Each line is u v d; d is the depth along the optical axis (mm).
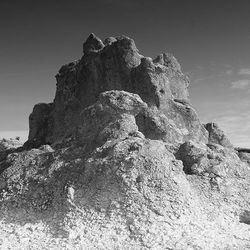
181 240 22469
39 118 46562
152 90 36750
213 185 29422
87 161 28625
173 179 26734
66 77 43750
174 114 37281
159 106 36469
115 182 26344
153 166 26953
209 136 41250
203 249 21656
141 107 34531
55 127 42531
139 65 38062
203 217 25688
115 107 34000
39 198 28109
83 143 33094
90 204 25781
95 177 27344
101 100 34750
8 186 30094
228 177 30750
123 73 38781
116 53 39469
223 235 24000
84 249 22266
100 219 24531
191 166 30656
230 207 27938
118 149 28438
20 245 23375
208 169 30547
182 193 26234
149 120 33938
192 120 37844
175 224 23922
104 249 22109
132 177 26281
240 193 29641
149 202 25047
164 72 38469
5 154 44469
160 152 28359
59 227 24781
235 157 34188
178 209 24969
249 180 31578
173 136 34531
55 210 26469
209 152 31984
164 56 41219
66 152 31844
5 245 23297
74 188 27375
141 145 28266
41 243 23484
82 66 42094
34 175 30391
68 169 29297
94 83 40281
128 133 31469
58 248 22547
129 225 23797
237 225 26062
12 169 31781
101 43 43156
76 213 25422
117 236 23109
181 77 41656
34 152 33531
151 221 23859
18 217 27078
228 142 41906
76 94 41469
